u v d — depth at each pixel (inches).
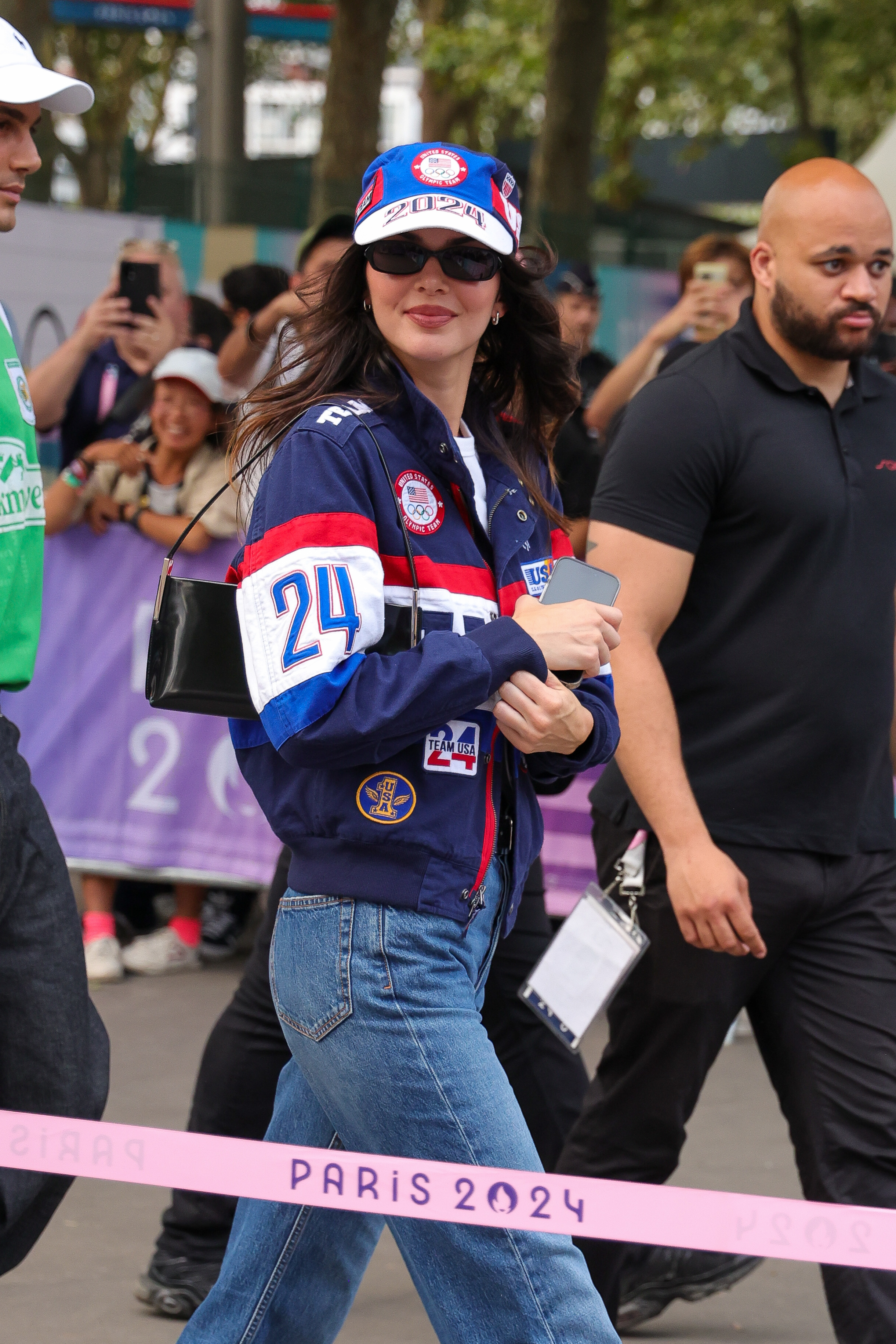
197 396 412.2
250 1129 249.9
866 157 738.8
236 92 955.3
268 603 152.6
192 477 420.8
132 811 438.3
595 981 214.4
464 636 154.0
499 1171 149.3
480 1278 150.4
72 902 199.2
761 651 217.3
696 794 219.0
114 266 548.4
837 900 217.2
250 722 162.6
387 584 157.5
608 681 177.8
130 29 1070.4
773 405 218.2
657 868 221.1
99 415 442.0
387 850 153.6
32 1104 193.3
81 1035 195.9
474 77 1477.6
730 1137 345.4
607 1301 228.2
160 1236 271.7
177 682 158.6
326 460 154.6
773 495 215.3
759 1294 278.1
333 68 1120.2
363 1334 252.4
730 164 1846.7
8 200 203.0
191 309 458.6
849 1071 211.9
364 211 164.2
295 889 158.9
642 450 217.3
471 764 157.6
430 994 153.0
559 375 182.2
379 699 147.7
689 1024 218.8
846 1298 205.3
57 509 426.0
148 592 430.6
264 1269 173.8
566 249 807.1
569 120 1037.2
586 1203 149.3
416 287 161.3
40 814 196.9
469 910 156.9
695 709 221.0
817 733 216.5
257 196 674.8
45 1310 257.4
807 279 214.2
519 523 169.2
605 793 231.3
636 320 752.3
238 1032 249.3
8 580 193.5
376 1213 152.9
